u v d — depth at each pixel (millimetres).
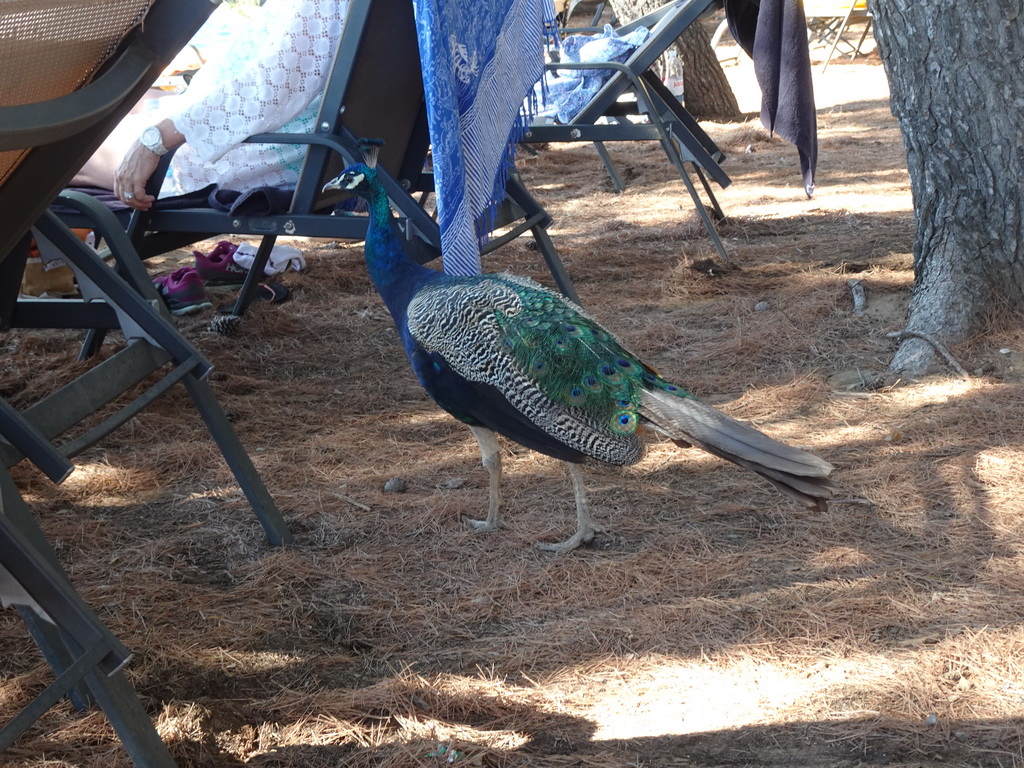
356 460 4086
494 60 4156
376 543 3441
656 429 2895
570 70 7504
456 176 3713
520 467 3992
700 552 3262
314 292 6262
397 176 5195
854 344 4863
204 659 2791
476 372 3062
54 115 1877
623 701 2580
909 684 2539
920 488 3518
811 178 6609
